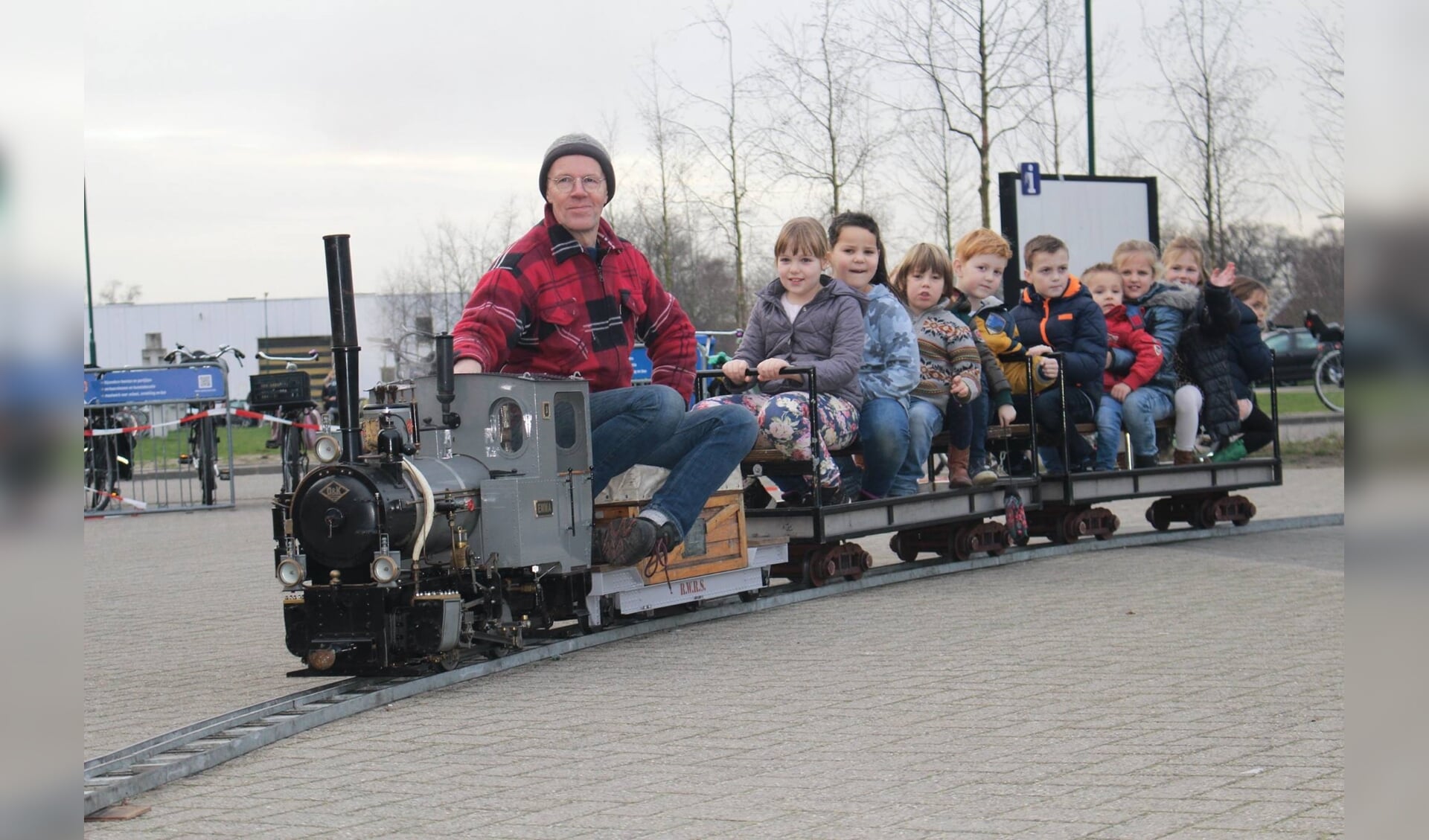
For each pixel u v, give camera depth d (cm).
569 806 455
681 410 798
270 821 449
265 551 1427
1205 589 925
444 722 597
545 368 795
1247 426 1364
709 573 858
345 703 617
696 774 492
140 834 437
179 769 511
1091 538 1262
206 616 971
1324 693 586
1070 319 1183
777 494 1015
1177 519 1320
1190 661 670
